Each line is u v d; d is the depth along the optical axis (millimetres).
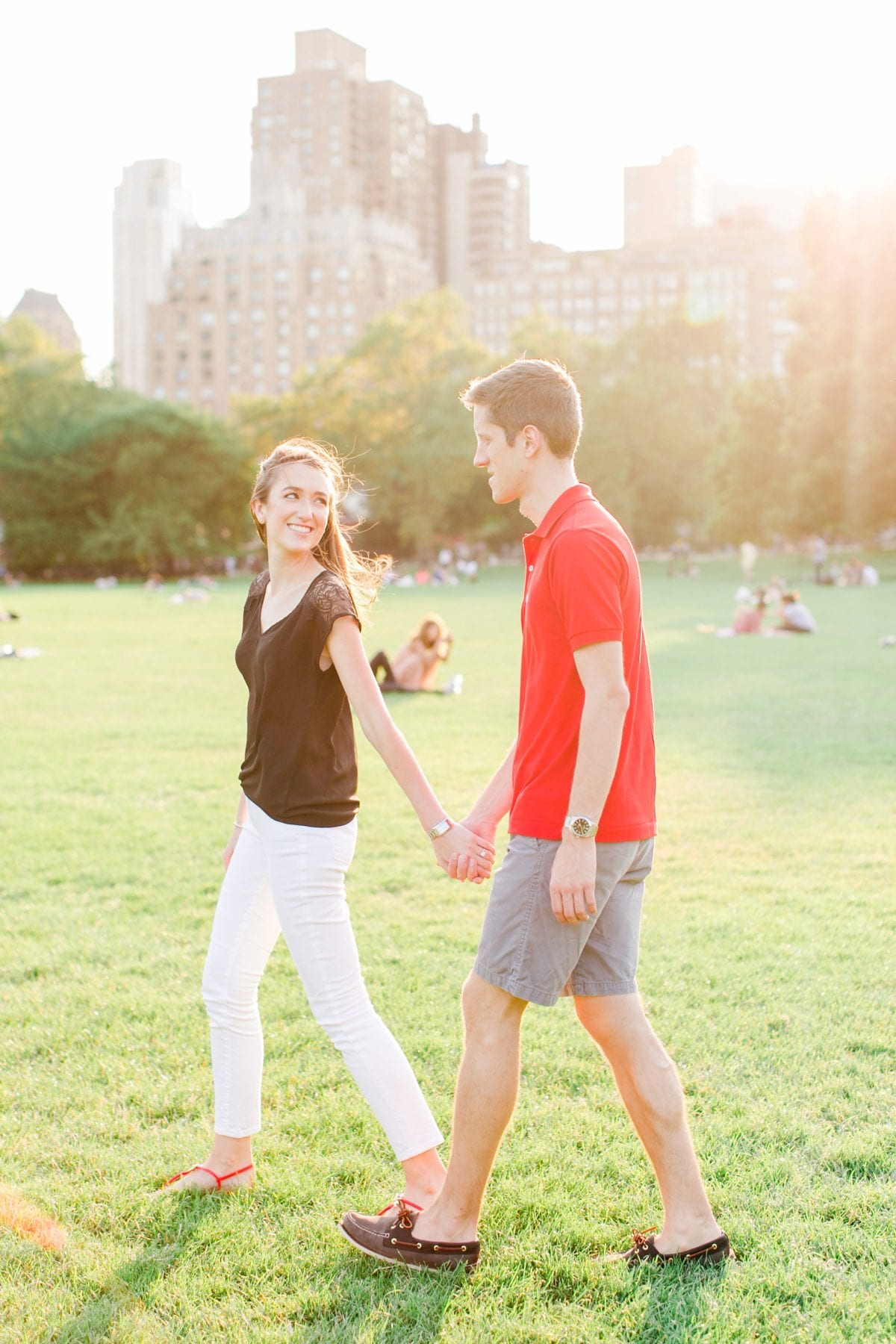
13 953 5254
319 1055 4160
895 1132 3535
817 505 46156
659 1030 4328
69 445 69188
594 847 2730
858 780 9047
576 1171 3342
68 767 9875
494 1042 2857
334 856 3064
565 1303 2754
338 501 3279
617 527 2811
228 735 11570
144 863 6793
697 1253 2865
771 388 53844
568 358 71312
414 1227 2914
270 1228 3092
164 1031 4391
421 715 12492
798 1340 2609
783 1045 4191
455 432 66812
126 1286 2840
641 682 2904
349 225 148750
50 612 33750
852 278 45562
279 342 150125
